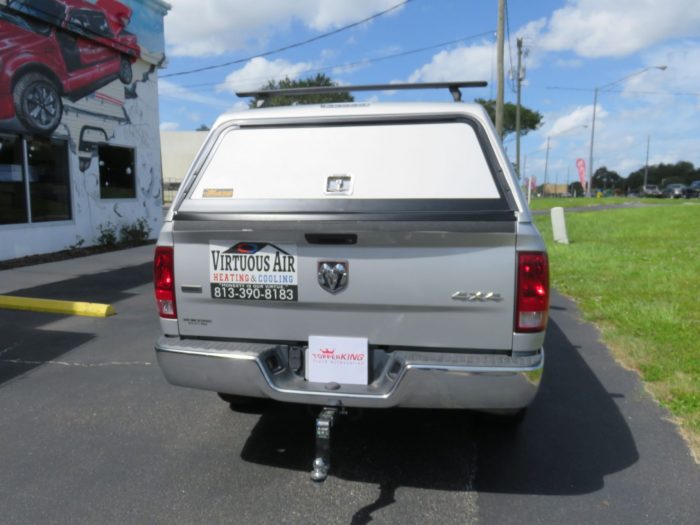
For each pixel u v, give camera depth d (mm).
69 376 4938
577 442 3711
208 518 2900
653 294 7898
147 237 15195
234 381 3041
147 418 4094
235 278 3057
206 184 3227
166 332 3250
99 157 13469
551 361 5312
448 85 3910
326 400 2938
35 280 9289
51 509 2982
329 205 2992
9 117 10781
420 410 4207
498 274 2789
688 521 2846
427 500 3059
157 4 14945
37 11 11141
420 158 3059
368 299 2912
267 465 3436
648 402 4328
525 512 2938
